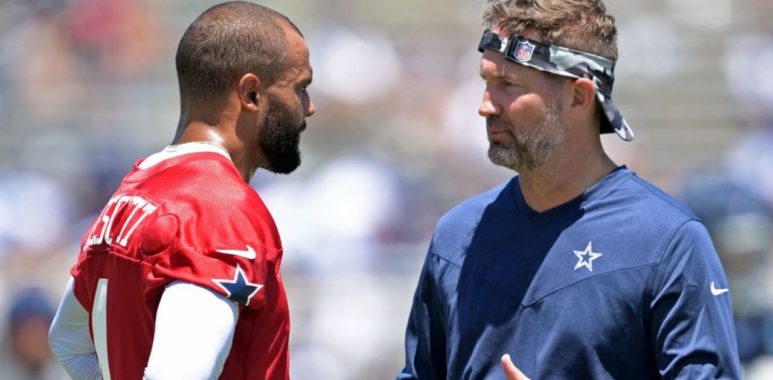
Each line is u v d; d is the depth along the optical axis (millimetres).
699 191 32562
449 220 13242
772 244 29750
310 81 12906
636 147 43281
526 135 12141
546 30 12062
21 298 34094
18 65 45094
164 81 45531
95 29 45875
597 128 12453
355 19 47594
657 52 46875
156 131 44000
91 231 12445
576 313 11906
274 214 37406
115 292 11914
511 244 12516
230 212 11656
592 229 12117
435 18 47594
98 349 12398
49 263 36562
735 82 45812
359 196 38219
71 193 40312
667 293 11648
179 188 11812
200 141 12359
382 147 42344
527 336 12156
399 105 44219
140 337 11758
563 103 12172
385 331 33844
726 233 28672
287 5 48000
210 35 12359
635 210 12070
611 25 12398
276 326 11977
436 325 13266
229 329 11359
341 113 43781
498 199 12938
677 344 11562
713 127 44781
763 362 26594
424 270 13359
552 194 12375
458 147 41812
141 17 46469
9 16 46188
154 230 11578
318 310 34094
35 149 42281
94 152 42031
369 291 34656
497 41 12195
